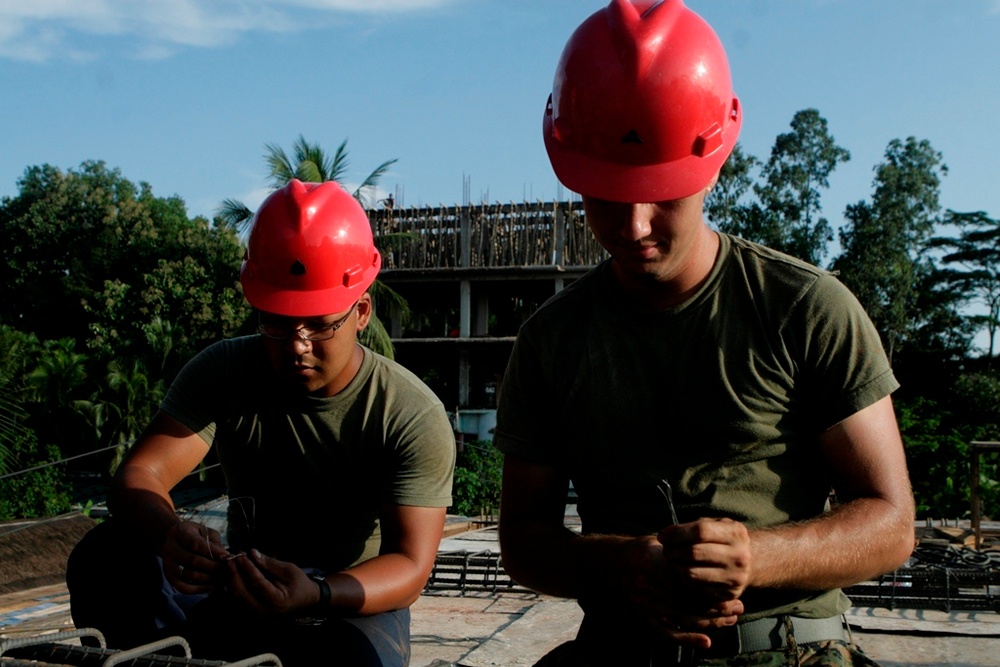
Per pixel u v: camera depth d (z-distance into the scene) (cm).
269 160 2066
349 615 263
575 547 219
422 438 292
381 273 3058
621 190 203
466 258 3064
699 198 209
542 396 240
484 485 2167
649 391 221
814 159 4184
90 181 4869
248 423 301
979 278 4200
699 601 190
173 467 302
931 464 2927
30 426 3080
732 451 215
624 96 203
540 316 239
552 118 227
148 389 3147
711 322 216
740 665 207
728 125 217
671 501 216
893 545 200
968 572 636
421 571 280
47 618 616
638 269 208
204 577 253
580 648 229
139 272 4022
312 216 288
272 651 270
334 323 286
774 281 216
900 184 4025
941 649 531
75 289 4094
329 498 302
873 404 211
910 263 4044
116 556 283
